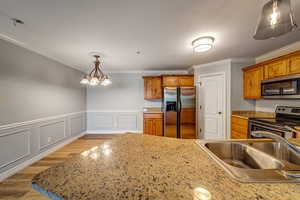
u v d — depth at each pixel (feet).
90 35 6.40
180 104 11.64
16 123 7.00
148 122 12.53
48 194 1.74
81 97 13.97
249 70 9.39
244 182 1.89
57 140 10.22
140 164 2.48
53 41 7.03
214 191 1.71
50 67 9.55
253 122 7.50
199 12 4.73
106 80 8.87
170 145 3.51
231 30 5.96
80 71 13.69
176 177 2.05
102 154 2.92
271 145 3.70
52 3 4.22
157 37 6.63
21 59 7.32
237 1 4.19
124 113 14.98
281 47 8.02
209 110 11.44
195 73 12.28
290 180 1.92
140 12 4.72
